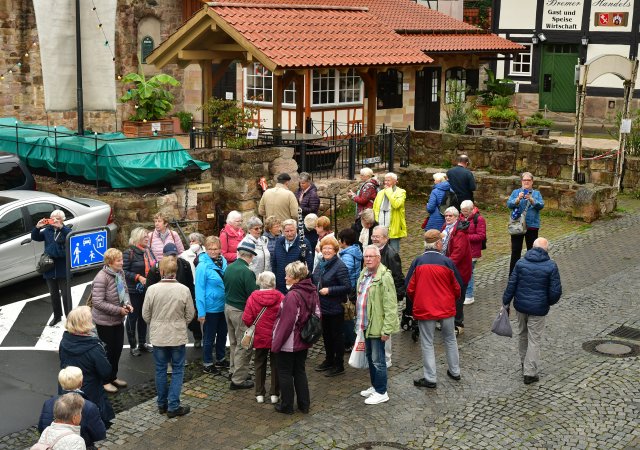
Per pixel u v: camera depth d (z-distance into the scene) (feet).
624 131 67.15
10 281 44.32
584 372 34.17
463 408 31.04
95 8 56.44
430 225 45.39
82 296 44.70
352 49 65.57
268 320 30.76
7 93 77.46
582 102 62.95
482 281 47.26
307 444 28.43
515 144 69.26
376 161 66.95
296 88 68.23
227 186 56.80
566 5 106.63
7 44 76.69
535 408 30.94
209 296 33.88
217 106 58.75
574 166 63.87
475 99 86.43
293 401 30.83
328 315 33.78
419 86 83.97
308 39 63.77
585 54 106.11
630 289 45.01
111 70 57.77
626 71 64.80
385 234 35.50
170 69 87.04
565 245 54.49
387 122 80.48
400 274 35.53
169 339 30.27
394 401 31.73
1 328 39.91
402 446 28.19
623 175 70.95
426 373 32.86
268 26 62.80
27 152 57.52
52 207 46.42
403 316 39.14
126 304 32.45
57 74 56.24
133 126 67.00
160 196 52.75
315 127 73.36
